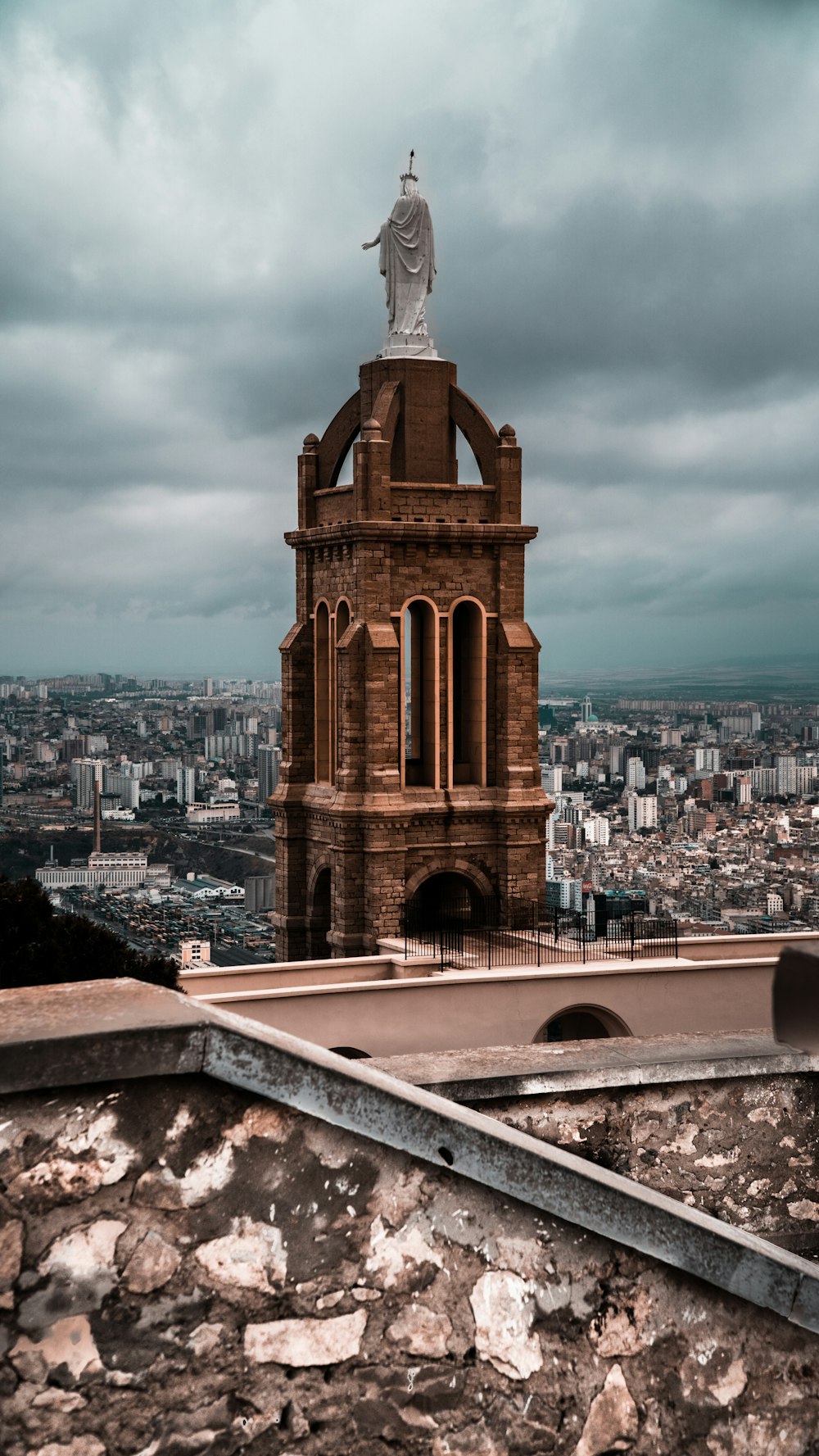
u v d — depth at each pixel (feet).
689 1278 23.97
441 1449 22.74
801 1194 35.45
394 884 187.01
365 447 187.93
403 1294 22.63
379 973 163.53
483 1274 22.99
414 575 190.39
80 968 144.15
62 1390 21.08
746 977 163.22
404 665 188.03
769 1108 35.22
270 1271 22.00
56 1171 21.08
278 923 202.39
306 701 201.98
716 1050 35.42
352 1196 22.40
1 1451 20.86
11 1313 20.89
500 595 192.95
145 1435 21.40
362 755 188.65
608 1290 23.57
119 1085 21.34
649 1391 23.67
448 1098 32.45
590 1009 158.71
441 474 195.72
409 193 195.83
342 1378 22.34
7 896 140.36
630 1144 34.27
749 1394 24.16
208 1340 21.71
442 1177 22.85
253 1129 21.94
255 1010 147.95
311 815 199.21
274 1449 22.03
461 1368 22.88
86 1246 21.20
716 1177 34.94
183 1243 21.59
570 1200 23.30
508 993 155.43
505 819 191.11
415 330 196.44
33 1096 20.98
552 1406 23.27
